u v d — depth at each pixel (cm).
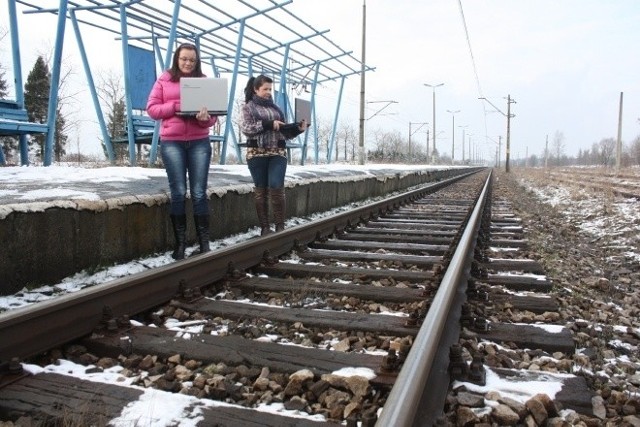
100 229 505
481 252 669
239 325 384
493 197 1945
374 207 1083
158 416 244
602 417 263
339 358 312
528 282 528
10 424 239
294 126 695
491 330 376
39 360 318
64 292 443
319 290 474
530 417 256
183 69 559
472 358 303
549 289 521
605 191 1761
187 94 539
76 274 481
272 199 709
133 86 1438
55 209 455
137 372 306
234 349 326
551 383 289
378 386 282
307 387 282
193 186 579
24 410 250
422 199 1652
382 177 1695
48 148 963
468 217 961
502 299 464
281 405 269
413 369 240
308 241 730
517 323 410
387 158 7800
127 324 363
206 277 485
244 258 551
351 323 382
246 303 433
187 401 259
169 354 322
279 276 562
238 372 300
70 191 535
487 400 267
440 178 3694
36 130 920
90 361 321
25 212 427
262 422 243
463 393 269
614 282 625
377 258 634
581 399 273
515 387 281
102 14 1301
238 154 1936
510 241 807
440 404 255
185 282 446
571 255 793
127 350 329
